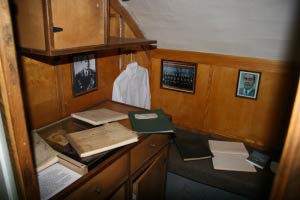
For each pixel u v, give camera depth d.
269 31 1.30
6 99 0.50
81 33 0.92
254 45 1.47
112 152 0.97
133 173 1.13
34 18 0.82
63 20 0.84
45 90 1.20
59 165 0.91
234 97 1.76
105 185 0.96
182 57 1.85
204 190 1.53
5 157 0.56
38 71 1.15
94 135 1.05
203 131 1.96
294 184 0.40
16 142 0.53
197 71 1.84
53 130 1.15
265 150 1.73
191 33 1.56
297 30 1.23
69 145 1.00
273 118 1.66
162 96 2.05
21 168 0.56
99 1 0.97
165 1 1.33
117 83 1.67
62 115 1.32
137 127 1.17
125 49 1.69
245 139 1.80
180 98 1.98
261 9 1.17
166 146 1.41
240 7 1.20
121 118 1.28
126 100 1.77
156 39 1.77
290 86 1.54
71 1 0.85
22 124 0.54
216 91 1.82
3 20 0.46
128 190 1.12
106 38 1.04
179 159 1.57
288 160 0.40
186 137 1.83
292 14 1.13
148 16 1.53
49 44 0.81
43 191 0.77
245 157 1.59
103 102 1.57
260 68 1.60
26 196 0.58
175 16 1.44
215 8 1.26
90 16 0.94
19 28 0.87
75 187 0.81
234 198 1.46
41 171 0.87
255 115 1.72
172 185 1.63
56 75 1.25
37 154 0.91
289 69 1.51
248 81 1.68
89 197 0.88
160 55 1.94
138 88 1.88
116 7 1.47
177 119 2.05
